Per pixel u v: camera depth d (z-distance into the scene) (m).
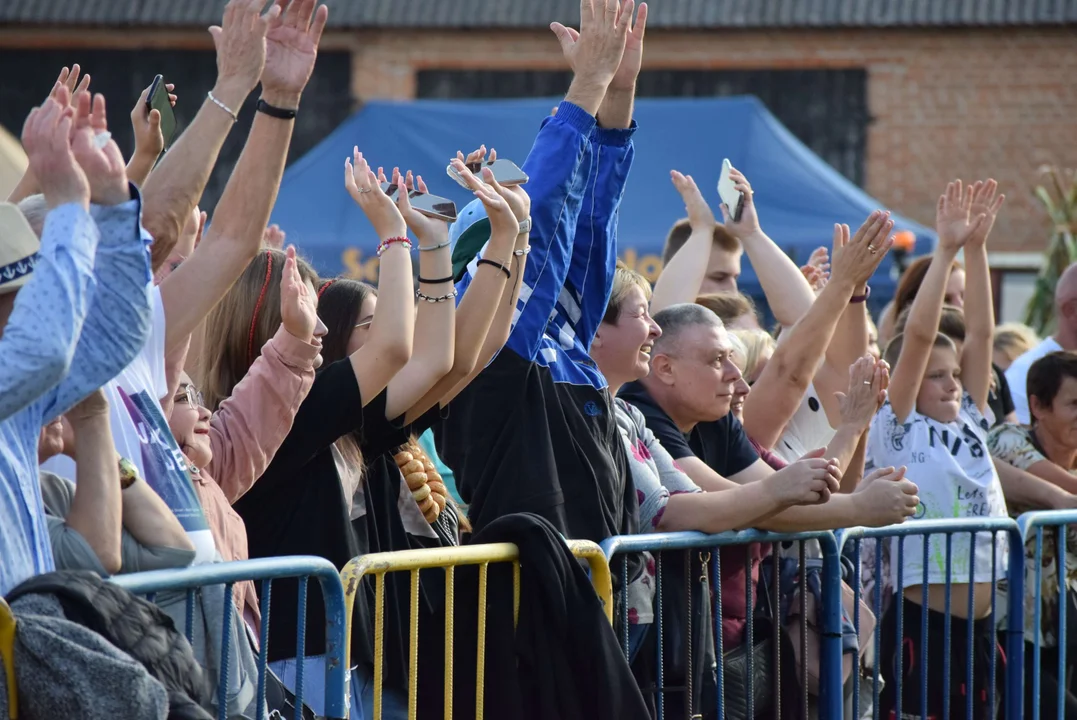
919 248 28.25
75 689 6.05
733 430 11.91
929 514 13.33
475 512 9.72
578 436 9.91
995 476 13.74
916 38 46.47
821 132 46.97
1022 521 13.09
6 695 6.03
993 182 14.74
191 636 7.33
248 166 8.02
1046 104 45.78
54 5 48.31
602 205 10.47
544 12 47.91
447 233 9.23
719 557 10.75
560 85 47.97
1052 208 36.53
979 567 13.13
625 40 10.33
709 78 47.59
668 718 10.38
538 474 9.56
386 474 9.70
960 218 13.61
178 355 8.05
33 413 6.46
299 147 48.28
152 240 6.78
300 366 8.54
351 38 48.28
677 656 10.37
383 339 8.78
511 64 48.03
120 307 6.53
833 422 13.81
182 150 7.68
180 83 48.56
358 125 31.55
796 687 11.36
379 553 8.45
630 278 11.05
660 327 11.52
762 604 11.42
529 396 9.76
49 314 5.95
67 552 6.71
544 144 10.12
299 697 7.91
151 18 47.94
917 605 13.01
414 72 48.28
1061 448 15.17
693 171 30.92
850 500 10.88
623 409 11.03
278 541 8.90
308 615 8.62
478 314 9.29
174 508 7.54
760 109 32.25
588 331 10.52
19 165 15.33
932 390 13.70
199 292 7.87
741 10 47.22
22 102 48.62
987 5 46.06
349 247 28.83
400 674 9.27
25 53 48.69
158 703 6.22
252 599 8.56
